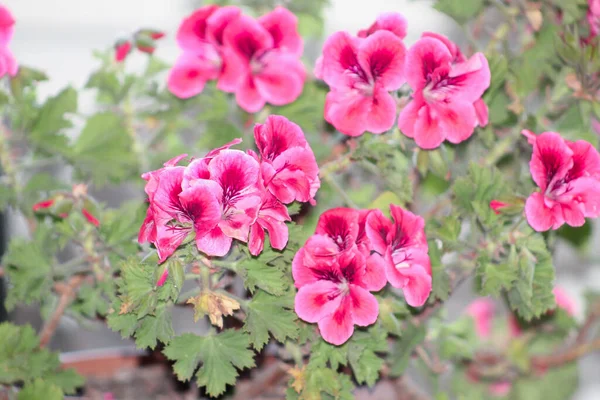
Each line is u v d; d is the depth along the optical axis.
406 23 0.70
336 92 0.70
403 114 0.69
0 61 0.76
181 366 0.68
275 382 0.84
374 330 0.70
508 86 0.78
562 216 0.68
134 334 0.68
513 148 0.77
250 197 0.63
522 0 0.78
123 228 0.76
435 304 0.76
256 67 0.78
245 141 0.82
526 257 0.70
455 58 0.70
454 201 0.73
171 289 0.65
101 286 0.77
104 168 0.83
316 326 0.69
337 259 0.66
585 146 0.68
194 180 0.62
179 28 0.77
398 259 0.68
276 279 0.66
